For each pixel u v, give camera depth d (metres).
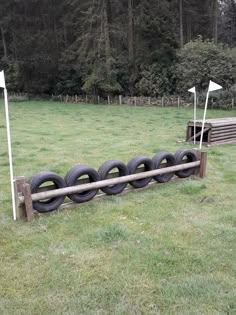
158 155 5.95
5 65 36.25
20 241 3.87
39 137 11.56
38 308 2.75
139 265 3.35
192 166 6.30
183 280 3.10
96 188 5.00
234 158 8.38
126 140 10.99
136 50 28.70
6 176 6.65
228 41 42.44
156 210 4.82
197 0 36.34
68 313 2.69
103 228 4.16
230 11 42.22
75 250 3.65
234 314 2.67
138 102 26.39
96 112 21.17
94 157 8.38
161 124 15.29
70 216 4.57
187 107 23.62
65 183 4.81
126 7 28.97
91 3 27.30
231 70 23.84
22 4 33.78
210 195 5.46
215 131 10.11
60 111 21.89
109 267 3.32
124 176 5.34
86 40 27.42
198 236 3.99
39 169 7.23
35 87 33.28
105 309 2.73
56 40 33.47
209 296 2.88
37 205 4.51
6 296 2.89
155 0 27.89
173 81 27.42
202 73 24.47
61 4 33.41
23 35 33.38
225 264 3.38
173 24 29.22
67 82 32.19
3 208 4.90
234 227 4.24
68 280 3.11
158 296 2.88
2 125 14.61
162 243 3.80
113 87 27.81
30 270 3.28
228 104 22.36
